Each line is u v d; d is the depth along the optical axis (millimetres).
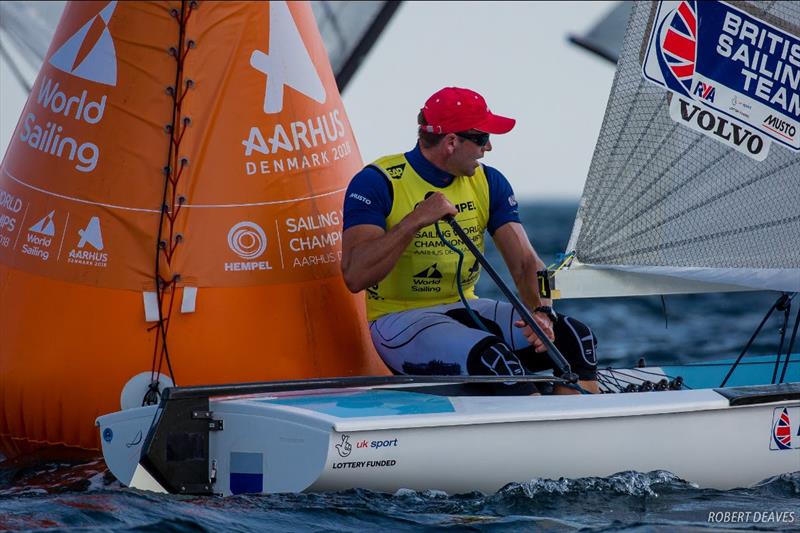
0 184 18656
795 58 17625
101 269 17141
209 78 17625
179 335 17141
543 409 14195
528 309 17422
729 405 14852
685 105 17828
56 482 15797
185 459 14078
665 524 13484
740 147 17844
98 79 17500
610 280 18203
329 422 13297
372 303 17281
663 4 17781
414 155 16922
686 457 14883
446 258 16891
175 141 17328
